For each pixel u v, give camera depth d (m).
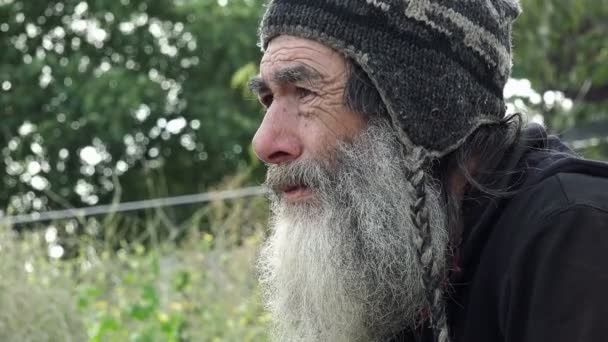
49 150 12.09
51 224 5.68
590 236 1.53
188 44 12.87
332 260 1.71
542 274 1.53
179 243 5.62
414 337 1.77
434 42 1.70
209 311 4.26
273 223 1.90
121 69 11.88
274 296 1.88
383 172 1.71
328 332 1.74
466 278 1.70
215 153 12.44
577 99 5.97
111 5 13.08
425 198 1.68
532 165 1.73
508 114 1.80
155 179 12.46
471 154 1.75
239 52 12.19
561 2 5.72
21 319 3.60
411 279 1.70
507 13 1.82
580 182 1.61
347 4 1.70
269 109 1.76
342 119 1.72
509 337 1.57
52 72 12.22
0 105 12.22
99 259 4.90
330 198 1.72
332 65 1.71
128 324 4.36
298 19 1.72
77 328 3.78
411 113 1.68
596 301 1.49
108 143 12.04
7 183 12.20
